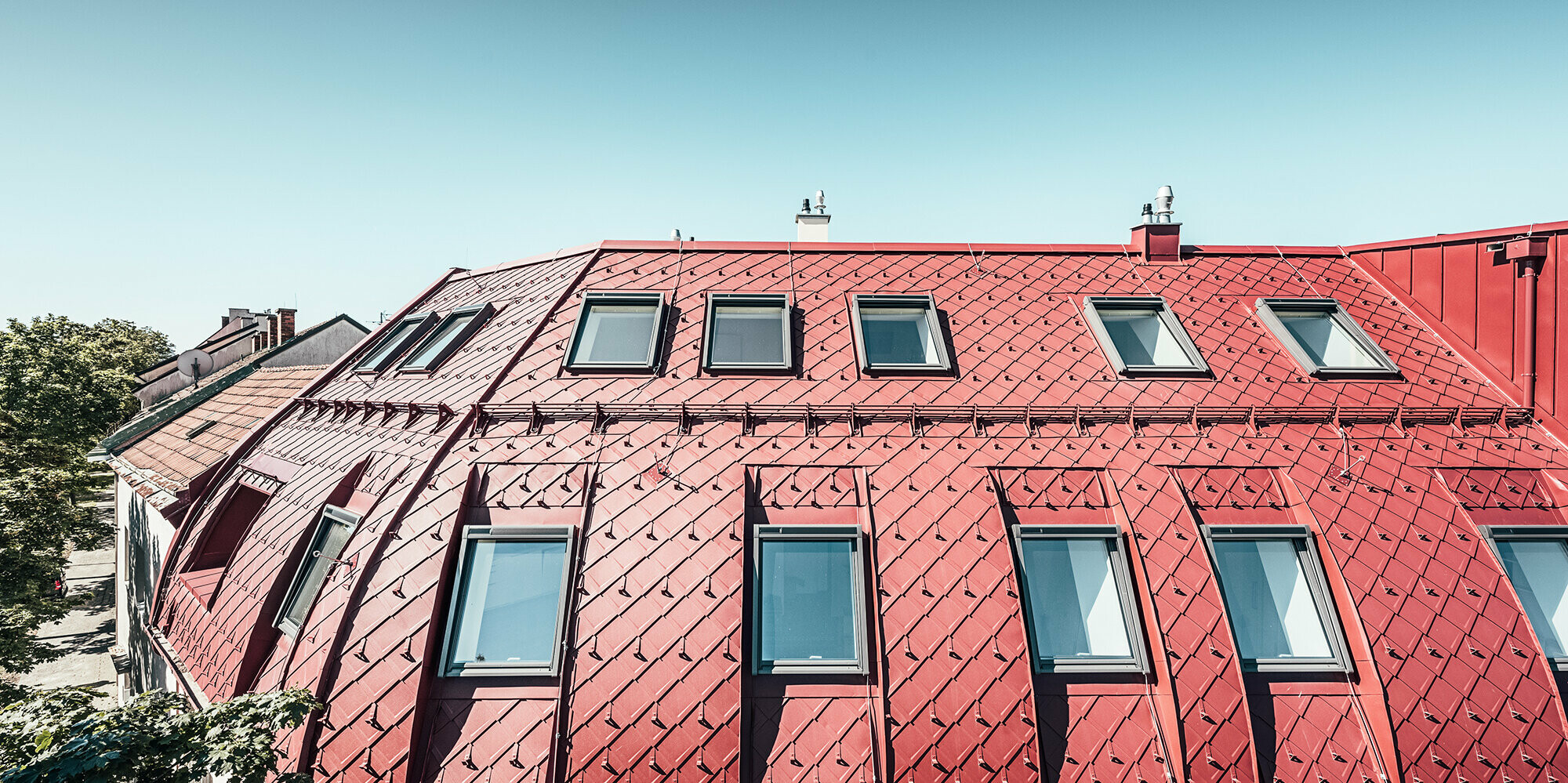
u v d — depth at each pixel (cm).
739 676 830
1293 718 846
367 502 1002
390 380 1325
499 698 823
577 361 1166
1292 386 1171
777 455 1016
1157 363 1235
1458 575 933
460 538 931
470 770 788
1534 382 1143
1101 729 833
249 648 941
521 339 1238
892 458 1020
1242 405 1117
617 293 1293
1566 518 1010
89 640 3119
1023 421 1084
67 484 2766
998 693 837
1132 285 1388
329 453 1198
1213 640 872
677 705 812
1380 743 833
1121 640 890
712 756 791
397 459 1054
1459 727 836
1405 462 1051
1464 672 866
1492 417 1133
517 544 930
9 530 2280
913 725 819
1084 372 1178
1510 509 1015
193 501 1388
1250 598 926
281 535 1076
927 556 919
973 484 990
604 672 827
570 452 1013
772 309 1297
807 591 909
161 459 2036
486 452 1012
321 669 838
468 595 892
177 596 1217
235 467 1400
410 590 883
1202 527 959
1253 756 821
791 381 1139
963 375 1166
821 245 1445
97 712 670
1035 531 951
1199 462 1031
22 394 2738
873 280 1372
